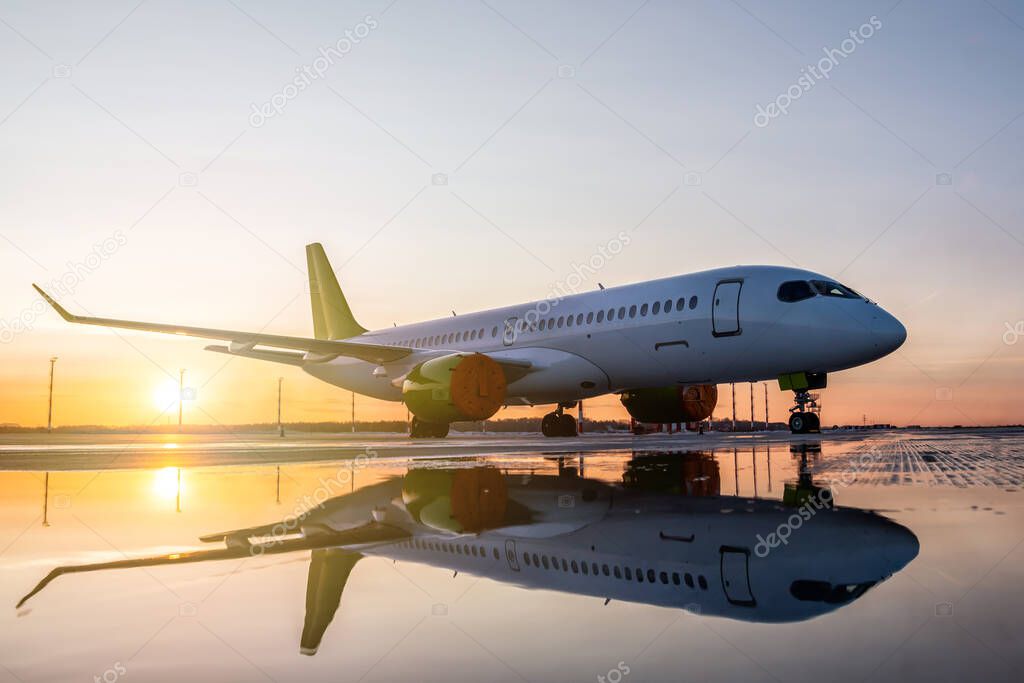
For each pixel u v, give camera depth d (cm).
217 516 525
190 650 221
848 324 1638
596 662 203
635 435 2944
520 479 796
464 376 1953
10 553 383
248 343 2192
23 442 3303
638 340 1920
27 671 203
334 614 258
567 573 319
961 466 912
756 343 1731
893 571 310
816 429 2309
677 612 253
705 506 541
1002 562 326
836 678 187
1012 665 195
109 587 303
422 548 385
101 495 680
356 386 2997
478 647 219
